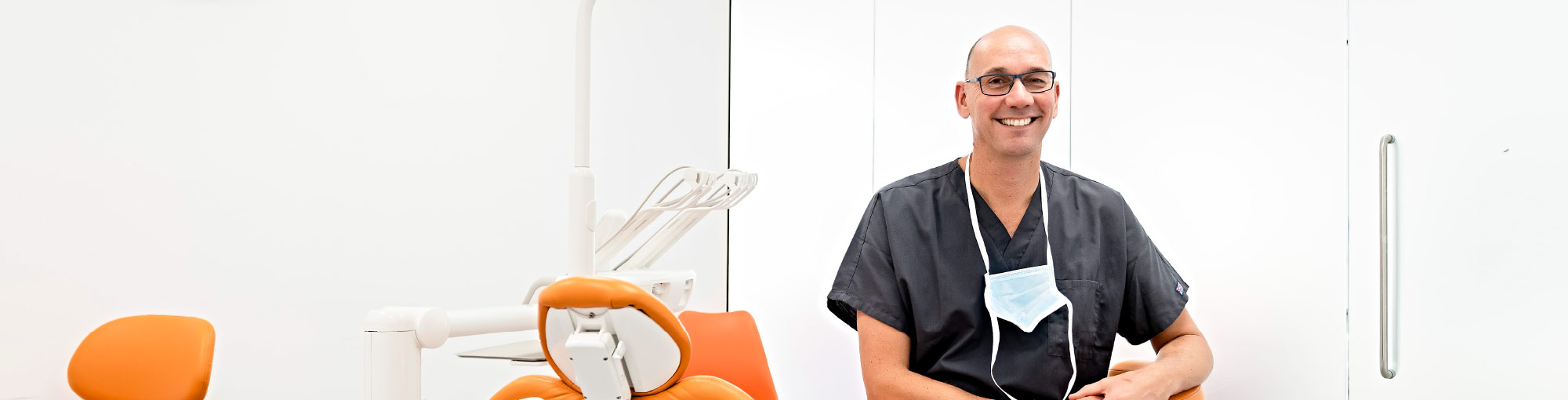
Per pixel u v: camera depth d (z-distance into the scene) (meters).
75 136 2.12
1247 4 2.30
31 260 2.07
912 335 1.92
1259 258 2.26
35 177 2.07
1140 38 2.42
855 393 2.85
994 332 1.82
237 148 2.33
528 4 2.92
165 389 1.87
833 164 2.92
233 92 2.32
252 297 2.36
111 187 2.16
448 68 2.71
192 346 1.89
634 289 1.29
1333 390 2.18
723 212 3.24
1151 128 2.40
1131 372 1.74
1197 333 1.92
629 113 3.16
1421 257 2.08
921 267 1.88
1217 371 2.30
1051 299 1.83
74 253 2.12
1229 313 2.29
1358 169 2.16
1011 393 1.83
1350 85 2.17
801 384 2.94
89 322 2.14
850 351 2.87
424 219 2.67
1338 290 2.18
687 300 1.97
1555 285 1.94
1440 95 2.06
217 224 2.30
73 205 2.12
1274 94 2.26
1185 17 2.37
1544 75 1.95
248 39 2.34
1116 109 2.44
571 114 3.04
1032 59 1.78
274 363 2.39
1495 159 2.00
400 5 2.62
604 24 3.07
